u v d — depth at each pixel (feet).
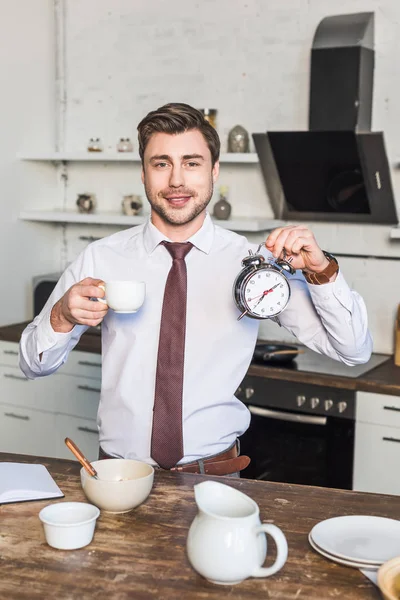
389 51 11.68
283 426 11.12
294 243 6.31
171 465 6.73
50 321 6.52
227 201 13.34
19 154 14.15
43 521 4.91
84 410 12.81
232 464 6.87
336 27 11.18
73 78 14.66
